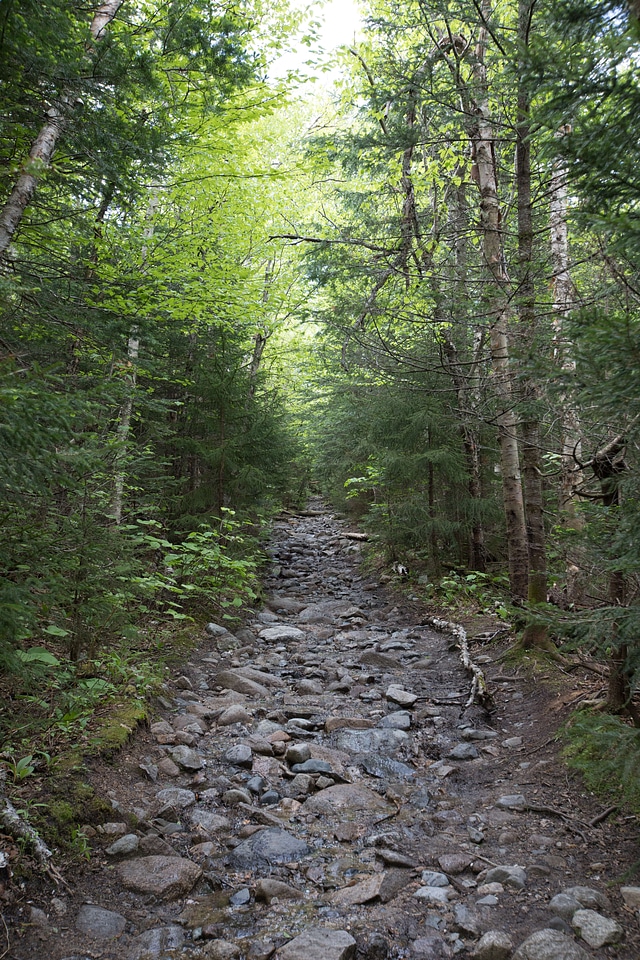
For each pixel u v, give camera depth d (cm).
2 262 513
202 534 952
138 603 758
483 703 602
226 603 930
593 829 366
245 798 423
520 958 265
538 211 930
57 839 338
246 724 568
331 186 1345
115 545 521
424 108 781
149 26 631
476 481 1111
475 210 1084
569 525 809
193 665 727
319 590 1248
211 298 861
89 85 483
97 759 428
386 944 280
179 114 721
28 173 442
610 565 344
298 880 338
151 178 635
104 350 727
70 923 288
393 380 902
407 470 1098
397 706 623
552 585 816
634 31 241
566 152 279
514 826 385
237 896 321
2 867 301
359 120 1126
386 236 1015
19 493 350
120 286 679
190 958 272
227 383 1027
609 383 255
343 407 1234
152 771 443
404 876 338
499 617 889
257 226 1128
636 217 261
